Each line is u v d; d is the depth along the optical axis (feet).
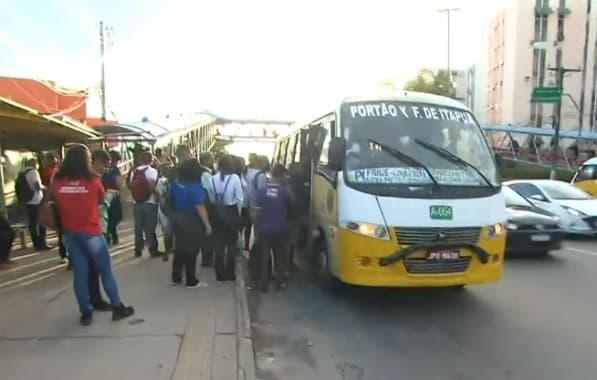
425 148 23.90
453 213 22.03
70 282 25.88
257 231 27.22
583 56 179.93
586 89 180.14
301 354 18.61
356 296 26.07
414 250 21.61
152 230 32.14
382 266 21.77
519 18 179.42
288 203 27.17
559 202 45.06
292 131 40.22
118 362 16.22
